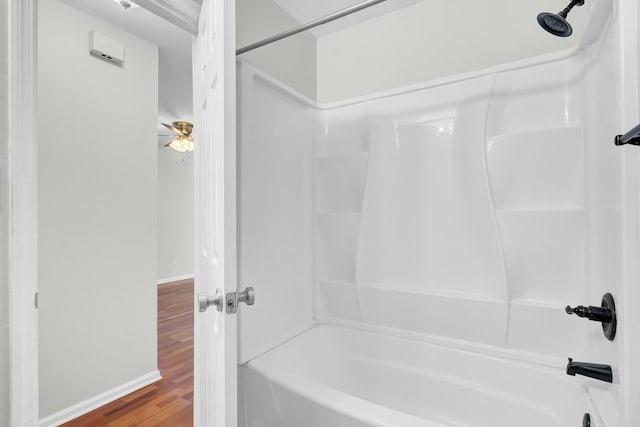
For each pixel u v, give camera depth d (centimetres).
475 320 158
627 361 65
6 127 93
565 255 140
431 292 169
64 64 188
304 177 196
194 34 142
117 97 215
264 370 142
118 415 191
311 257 200
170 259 568
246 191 153
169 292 488
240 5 159
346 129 201
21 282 94
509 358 150
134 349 221
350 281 197
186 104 392
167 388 222
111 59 212
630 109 65
